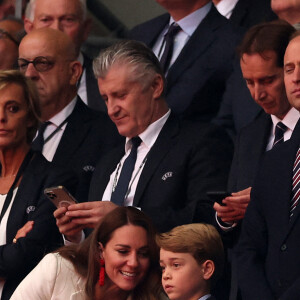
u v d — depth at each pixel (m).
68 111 22.50
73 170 20.44
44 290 17.50
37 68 22.53
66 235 18.81
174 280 16.38
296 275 15.83
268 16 24.89
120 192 19.73
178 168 19.42
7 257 18.97
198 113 22.81
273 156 16.94
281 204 16.41
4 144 19.86
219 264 16.56
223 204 17.77
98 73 20.20
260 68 18.64
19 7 29.55
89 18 25.52
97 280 17.45
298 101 17.00
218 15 23.73
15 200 19.61
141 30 25.14
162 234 16.66
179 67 23.11
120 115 19.98
